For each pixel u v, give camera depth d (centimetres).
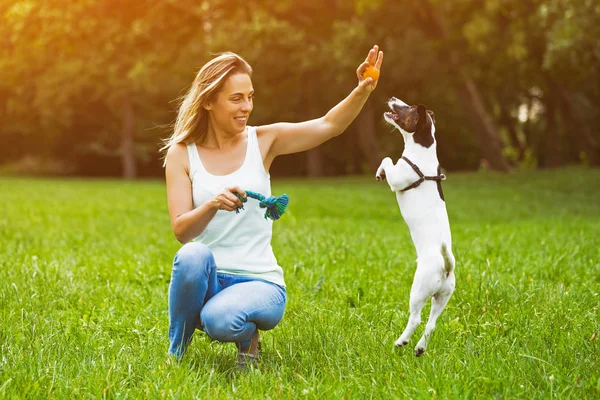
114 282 595
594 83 3047
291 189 1952
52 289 531
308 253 689
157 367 340
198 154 353
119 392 312
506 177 2231
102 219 1174
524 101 3875
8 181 2659
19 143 4041
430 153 330
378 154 3016
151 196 1758
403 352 361
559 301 461
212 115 349
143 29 2875
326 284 555
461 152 4162
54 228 1016
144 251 761
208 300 344
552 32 1623
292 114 3262
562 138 3881
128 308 495
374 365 349
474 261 641
